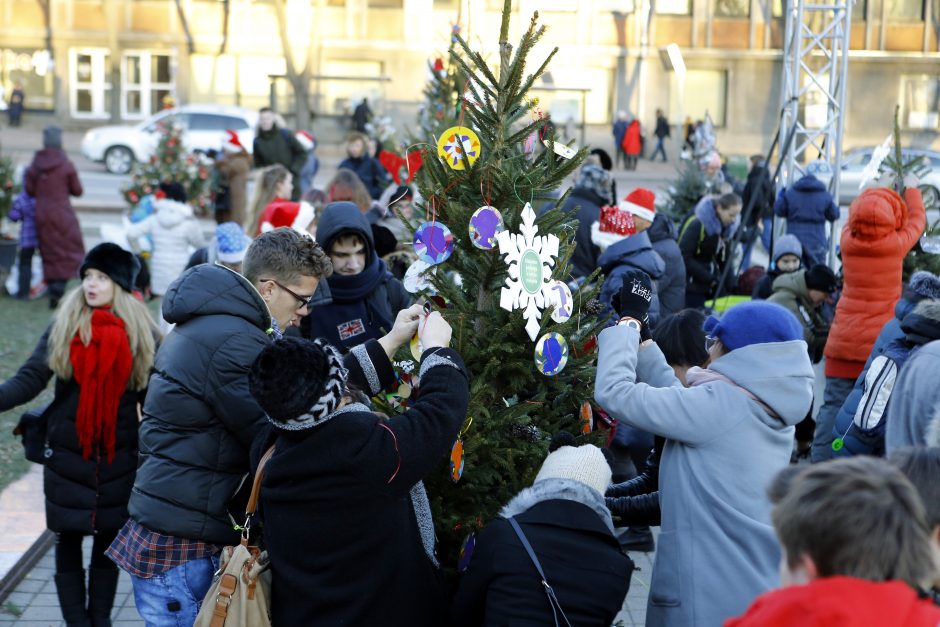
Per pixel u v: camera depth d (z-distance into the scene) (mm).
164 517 3312
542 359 3209
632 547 5848
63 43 37062
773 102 37875
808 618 1849
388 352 3232
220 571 2986
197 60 37156
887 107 38281
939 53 37844
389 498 2770
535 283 3215
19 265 11820
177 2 36875
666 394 3061
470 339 3316
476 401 3211
